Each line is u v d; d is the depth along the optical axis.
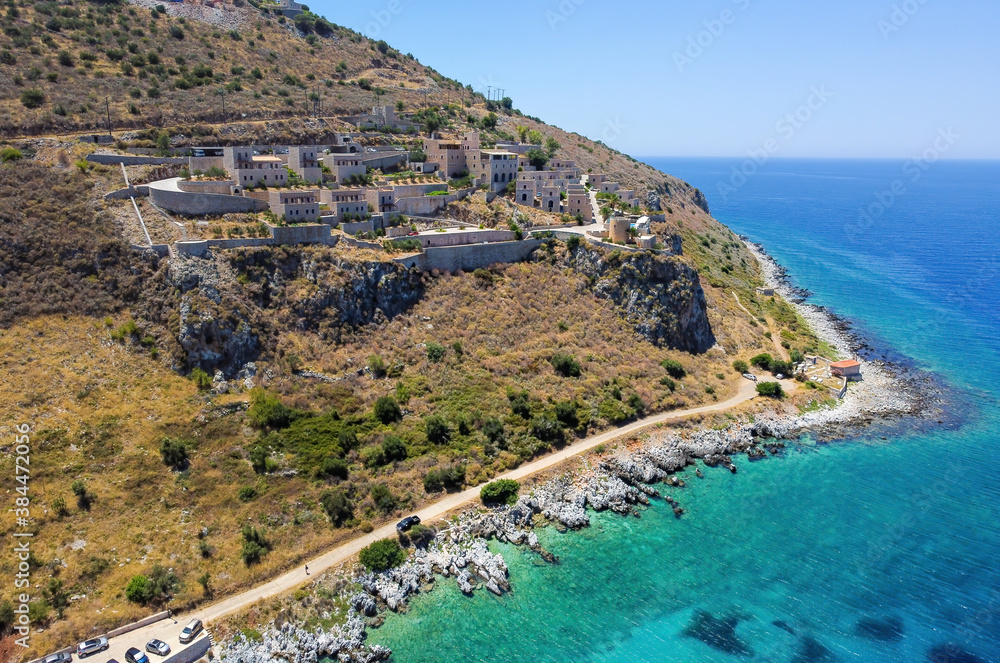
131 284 105.19
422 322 122.38
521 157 189.88
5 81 153.00
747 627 74.19
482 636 71.62
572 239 144.38
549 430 105.12
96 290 103.88
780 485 102.38
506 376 116.38
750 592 79.44
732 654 70.38
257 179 134.00
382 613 73.94
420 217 145.88
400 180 157.25
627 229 145.00
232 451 90.44
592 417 111.75
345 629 70.88
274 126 170.25
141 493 81.94
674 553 86.06
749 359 146.38
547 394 113.56
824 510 95.88
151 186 121.06
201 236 113.06
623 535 89.25
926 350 165.75
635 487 99.56
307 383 104.62
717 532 90.50
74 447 84.12
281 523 82.88
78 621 66.88
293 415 98.19
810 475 105.50
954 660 69.94
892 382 143.25
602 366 123.81
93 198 117.62
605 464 102.44
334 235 124.50
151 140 146.88
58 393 89.44
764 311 182.12
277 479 88.31
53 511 76.50
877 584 81.06
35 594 68.38
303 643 68.75
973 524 92.88
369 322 118.00
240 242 113.94
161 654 64.38
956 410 130.00
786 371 141.00
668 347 137.50
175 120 160.25
